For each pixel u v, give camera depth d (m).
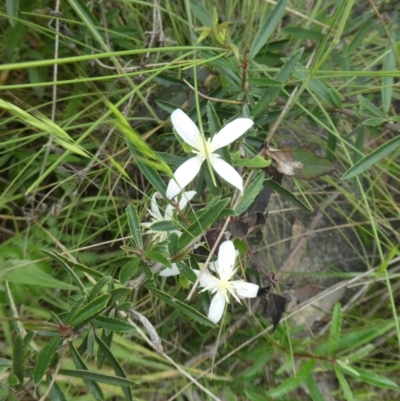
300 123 0.35
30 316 0.26
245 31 0.33
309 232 0.32
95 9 0.32
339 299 0.34
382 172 0.33
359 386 0.30
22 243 0.28
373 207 0.34
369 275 0.30
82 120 0.32
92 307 0.17
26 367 0.19
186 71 0.30
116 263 0.21
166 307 0.30
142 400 0.26
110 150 0.32
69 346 0.18
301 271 0.34
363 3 0.38
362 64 0.35
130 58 0.33
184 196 0.21
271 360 0.30
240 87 0.24
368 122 0.25
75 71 0.32
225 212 0.19
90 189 0.31
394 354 0.30
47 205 0.31
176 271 0.20
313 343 0.27
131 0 0.27
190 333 0.30
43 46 0.31
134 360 0.26
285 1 0.23
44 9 0.30
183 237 0.19
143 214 0.29
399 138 0.23
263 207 0.24
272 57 0.30
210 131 0.21
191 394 0.27
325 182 0.35
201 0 0.34
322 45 0.22
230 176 0.20
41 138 0.31
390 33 0.28
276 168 0.22
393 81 0.26
